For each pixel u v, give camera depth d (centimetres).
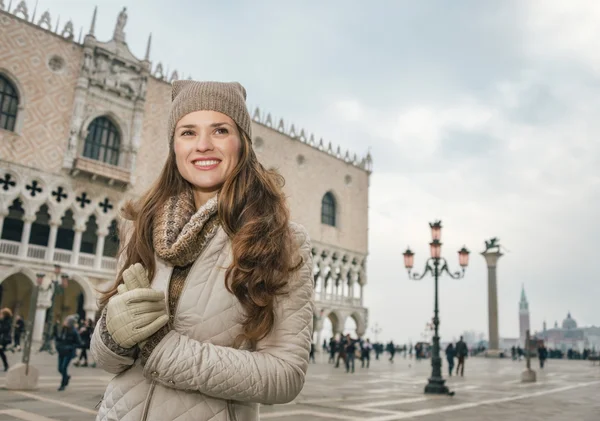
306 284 183
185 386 152
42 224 3753
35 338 2981
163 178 208
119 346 153
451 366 2353
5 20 3106
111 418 163
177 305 171
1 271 2920
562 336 17075
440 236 1602
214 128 200
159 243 176
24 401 905
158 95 3822
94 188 3406
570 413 1044
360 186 5716
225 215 181
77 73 3406
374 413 981
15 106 3153
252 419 173
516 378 2184
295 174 4862
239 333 170
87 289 3259
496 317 4897
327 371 2353
